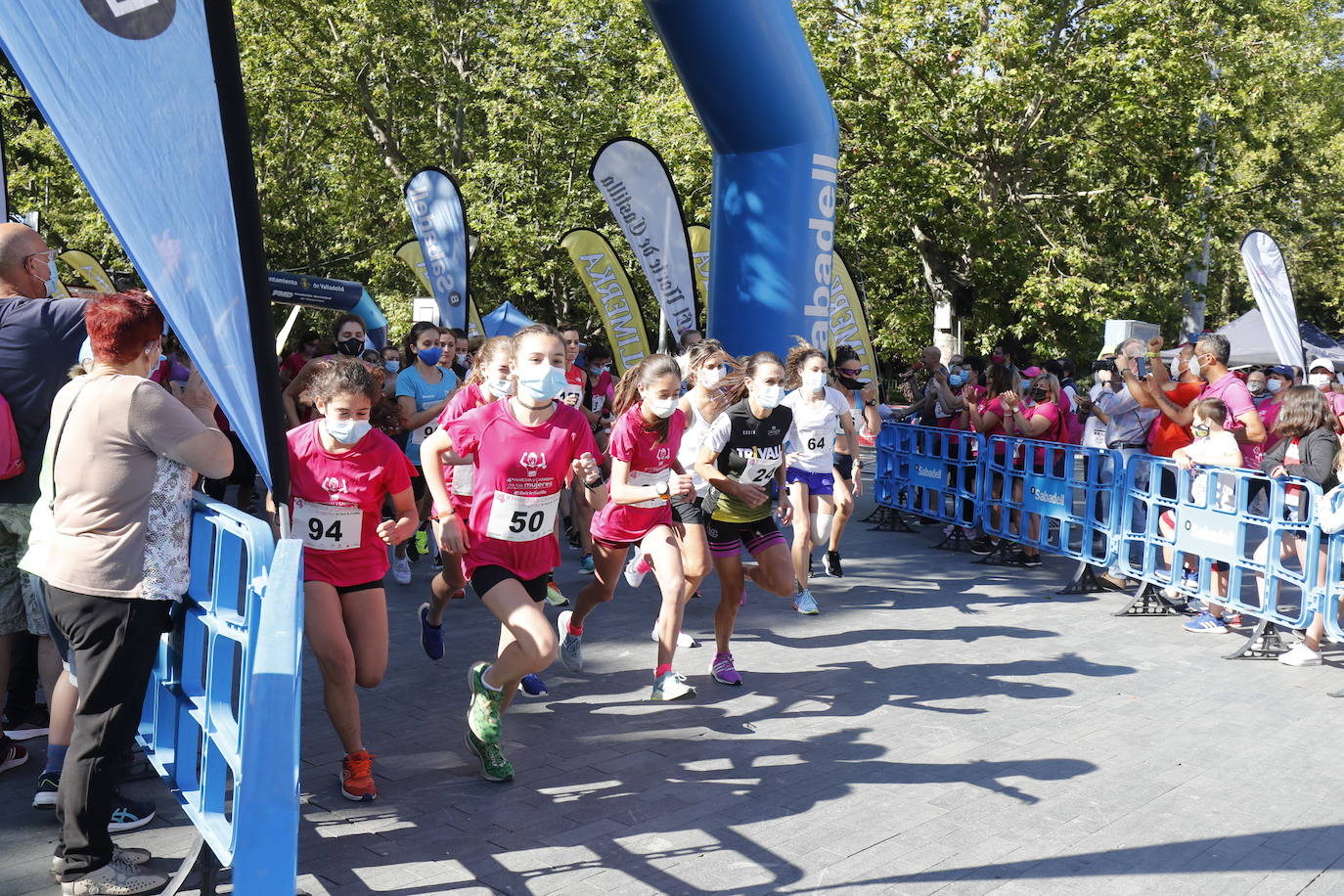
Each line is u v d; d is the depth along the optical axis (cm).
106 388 321
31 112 2438
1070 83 2106
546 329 429
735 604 574
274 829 247
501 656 426
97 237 2591
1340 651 672
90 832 323
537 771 451
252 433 323
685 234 1047
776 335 936
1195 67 2091
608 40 2594
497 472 429
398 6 2673
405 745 478
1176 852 386
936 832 397
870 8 2158
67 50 292
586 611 581
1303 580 635
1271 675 620
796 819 407
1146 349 830
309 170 2989
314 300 1933
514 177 2544
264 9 2720
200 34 308
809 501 751
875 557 992
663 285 1050
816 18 2153
